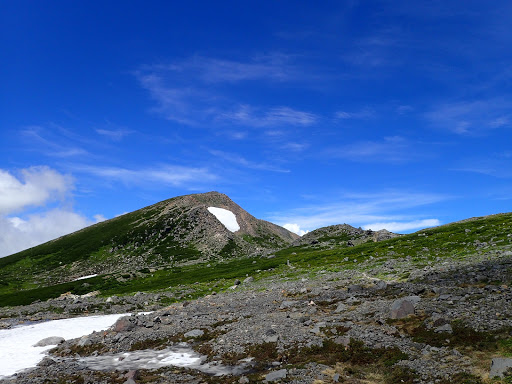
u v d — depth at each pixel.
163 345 38.09
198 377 27.59
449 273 50.00
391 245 101.19
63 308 78.50
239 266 128.88
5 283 158.75
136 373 28.64
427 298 38.81
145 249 194.38
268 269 105.12
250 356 31.00
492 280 40.62
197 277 113.56
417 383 22.50
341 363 27.00
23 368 34.03
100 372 30.42
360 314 37.72
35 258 199.12
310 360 28.00
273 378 25.36
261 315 44.28
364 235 162.75
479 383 20.78
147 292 93.62
